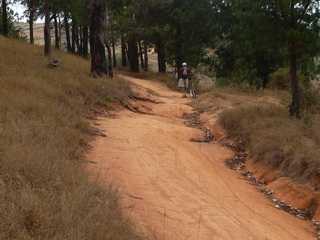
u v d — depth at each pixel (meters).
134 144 13.57
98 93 19.25
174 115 20.83
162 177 11.03
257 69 30.97
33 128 10.62
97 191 7.99
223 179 11.91
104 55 23.86
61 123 12.66
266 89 28.50
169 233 7.85
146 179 10.63
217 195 10.55
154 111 21.09
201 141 15.95
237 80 32.00
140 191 9.74
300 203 10.61
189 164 12.62
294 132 13.16
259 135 14.19
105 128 15.03
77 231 6.07
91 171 10.02
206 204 9.76
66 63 25.64
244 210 9.88
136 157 12.26
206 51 40.94
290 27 15.40
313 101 18.53
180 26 40.69
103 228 6.43
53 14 35.94
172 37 41.78
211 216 9.12
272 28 15.57
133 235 6.92
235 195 10.81
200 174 11.91
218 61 39.03
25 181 7.28
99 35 23.78
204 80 43.97
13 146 8.40
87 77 21.34
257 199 10.84
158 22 42.59
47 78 18.44
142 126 16.42
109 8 43.66
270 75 30.69
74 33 52.59
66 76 19.67
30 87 15.53
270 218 9.70
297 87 16.02
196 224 8.56
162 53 48.19
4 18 40.50
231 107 20.47
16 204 6.39
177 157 13.08
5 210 6.10
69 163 8.97
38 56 26.28
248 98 23.23
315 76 17.98
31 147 8.84
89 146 12.34
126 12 44.75
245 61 31.30
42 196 6.91
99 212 6.91
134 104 21.05
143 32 44.06
